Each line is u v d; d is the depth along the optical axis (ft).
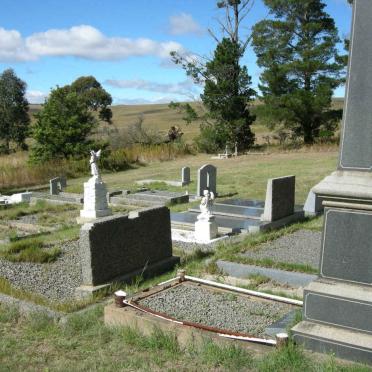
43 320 19.52
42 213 56.90
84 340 17.95
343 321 15.49
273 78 124.36
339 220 15.69
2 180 86.99
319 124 130.82
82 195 66.44
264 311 19.99
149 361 15.88
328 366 14.16
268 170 88.12
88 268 25.40
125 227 27.50
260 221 42.55
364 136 15.31
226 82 127.75
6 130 182.09
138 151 118.32
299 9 124.16
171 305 20.72
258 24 128.36
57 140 100.83
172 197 60.13
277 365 14.57
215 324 18.62
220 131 127.95
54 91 105.60
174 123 278.05
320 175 76.07
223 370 15.01
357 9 15.26
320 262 16.24
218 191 66.90
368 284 15.34
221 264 29.07
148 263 29.37
